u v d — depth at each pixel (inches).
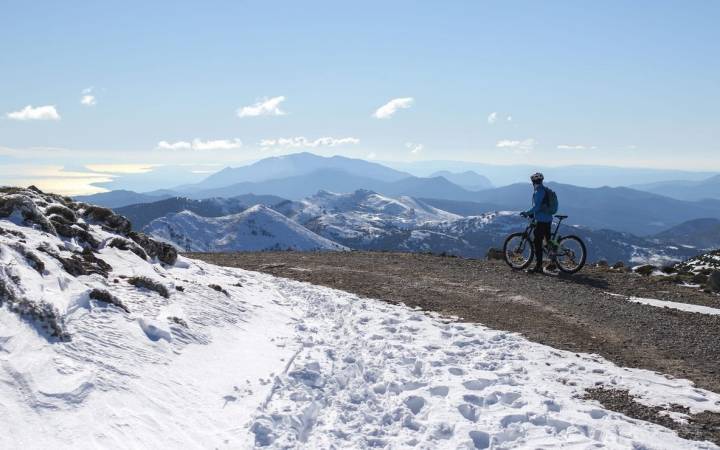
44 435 178.9
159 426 210.5
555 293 569.3
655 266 761.0
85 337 252.1
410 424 255.1
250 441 218.5
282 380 291.4
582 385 315.9
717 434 251.6
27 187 537.3
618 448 228.1
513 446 232.8
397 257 847.7
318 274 685.3
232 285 511.8
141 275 380.8
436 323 454.3
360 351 368.5
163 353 279.1
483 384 306.3
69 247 385.7
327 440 231.5
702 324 454.0
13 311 230.2
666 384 319.3
